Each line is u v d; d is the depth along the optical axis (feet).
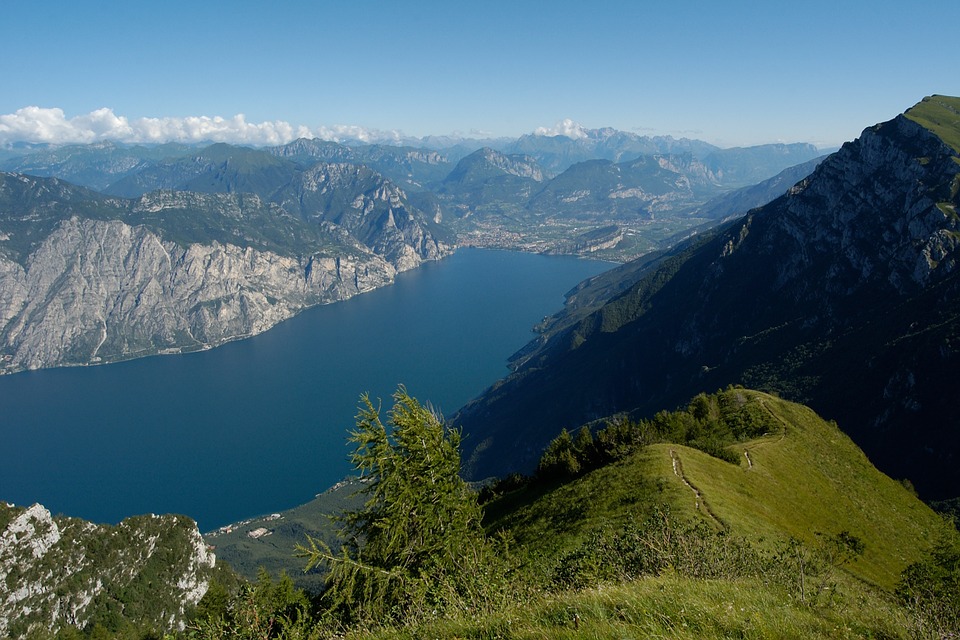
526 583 61.00
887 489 244.42
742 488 162.50
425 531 72.69
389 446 77.51
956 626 52.70
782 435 256.73
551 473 226.58
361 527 76.33
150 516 426.51
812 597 54.85
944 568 86.79
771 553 89.56
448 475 78.13
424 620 47.01
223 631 66.64
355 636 50.60
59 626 346.95
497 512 211.41
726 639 36.32
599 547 78.74
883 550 167.12
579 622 37.47
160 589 393.70
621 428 222.48
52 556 364.58
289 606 72.43
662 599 42.14
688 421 265.75
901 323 609.83
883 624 48.85
